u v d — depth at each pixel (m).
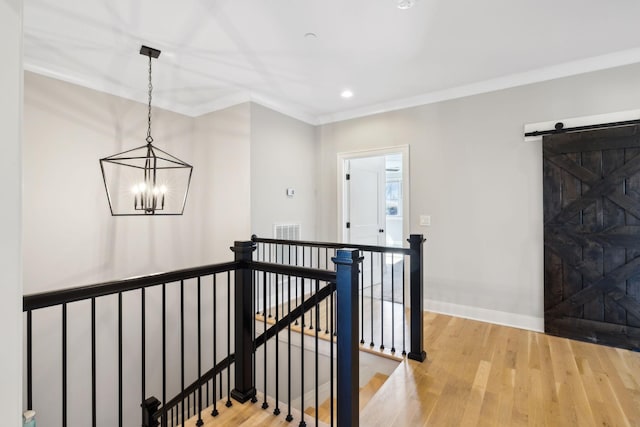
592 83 2.80
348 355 1.51
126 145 3.49
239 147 3.71
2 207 0.55
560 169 2.89
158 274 1.56
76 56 2.77
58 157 2.97
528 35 2.45
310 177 4.47
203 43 2.57
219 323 3.89
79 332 3.09
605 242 2.70
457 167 3.46
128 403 3.46
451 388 2.08
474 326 3.15
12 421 0.56
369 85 3.40
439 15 2.21
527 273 3.09
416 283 2.44
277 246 3.94
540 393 2.01
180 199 4.03
